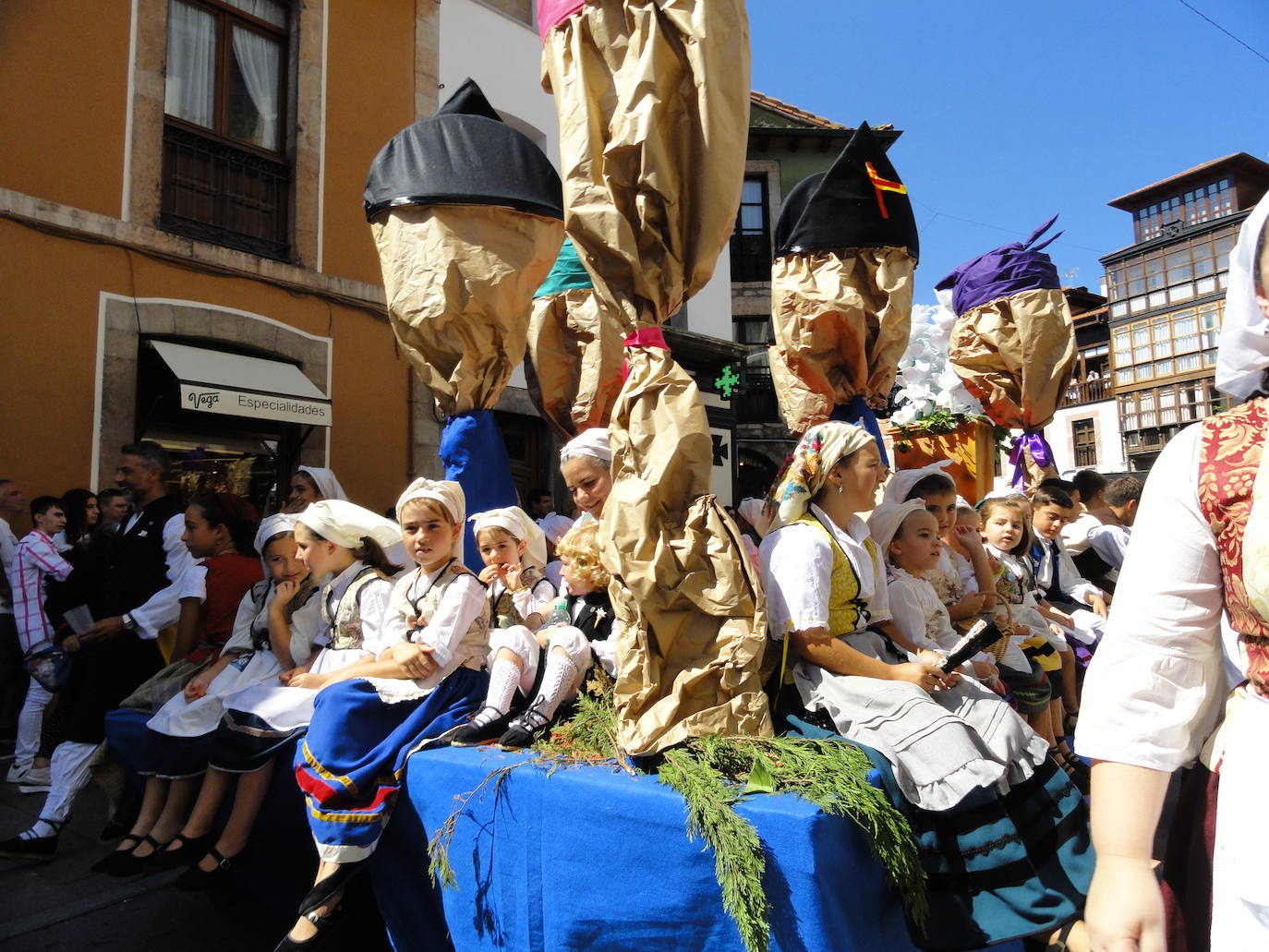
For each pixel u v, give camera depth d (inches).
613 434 99.2
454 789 94.7
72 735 151.3
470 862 91.9
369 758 100.7
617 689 91.4
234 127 343.0
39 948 117.7
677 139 107.3
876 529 119.0
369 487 357.1
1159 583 49.6
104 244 296.5
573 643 105.4
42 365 279.9
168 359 299.0
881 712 88.9
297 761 102.4
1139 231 1556.3
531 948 86.7
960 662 93.7
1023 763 89.8
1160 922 46.5
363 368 360.2
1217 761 50.1
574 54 110.5
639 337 103.4
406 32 386.3
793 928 71.4
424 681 107.5
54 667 181.9
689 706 89.7
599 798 82.9
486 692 111.0
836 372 179.6
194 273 317.1
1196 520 48.9
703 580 91.9
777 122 737.0
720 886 73.7
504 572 130.3
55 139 287.9
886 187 177.8
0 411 270.2
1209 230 1443.2
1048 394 227.8
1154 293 1518.2
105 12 302.5
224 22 342.6
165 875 142.7
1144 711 49.3
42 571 206.4
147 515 178.5
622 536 92.5
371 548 128.9
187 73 332.5
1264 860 44.1
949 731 84.7
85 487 285.9
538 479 415.5
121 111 304.0
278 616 130.7
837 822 74.0
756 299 705.0
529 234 148.1
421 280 145.0
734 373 413.1
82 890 136.7
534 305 183.5
